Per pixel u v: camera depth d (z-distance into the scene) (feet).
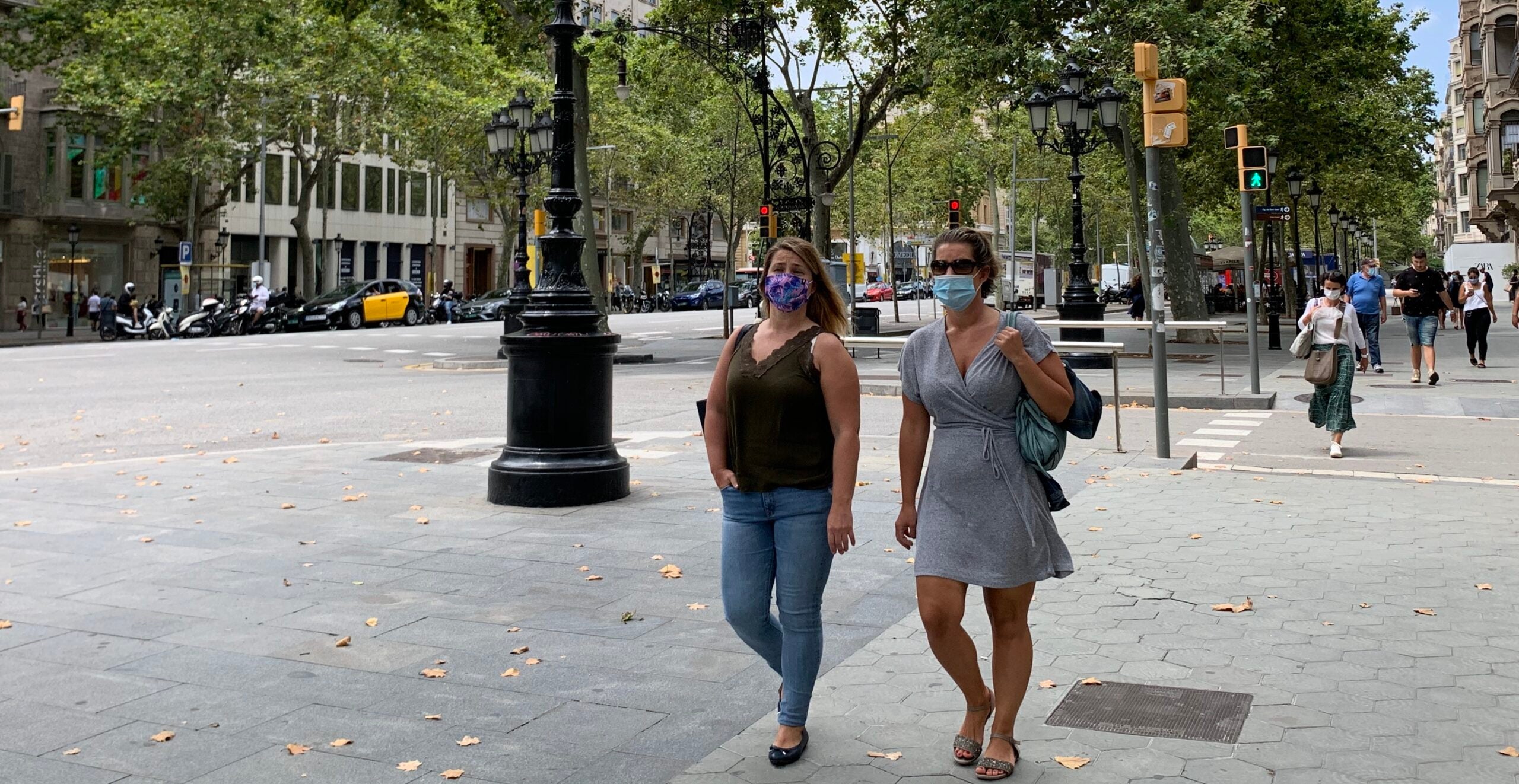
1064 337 68.69
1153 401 50.49
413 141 157.58
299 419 49.11
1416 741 12.76
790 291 12.51
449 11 97.71
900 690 14.73
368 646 16.79
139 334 134.31
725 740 13.19
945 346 12.48
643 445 38.52
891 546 22.80
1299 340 35.58
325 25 135.13
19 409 53.06
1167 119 33.88
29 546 23.50
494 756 12.78
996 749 12.12
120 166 156.87
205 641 17.12
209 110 141.49
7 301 147.33
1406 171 135.54
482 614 18.42
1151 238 34.22
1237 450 37.14
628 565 21.59
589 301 28.32
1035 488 12.37
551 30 28.12
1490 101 143.84
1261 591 19.25
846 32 101.55
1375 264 64.49
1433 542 22.85
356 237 200.23
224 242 166.71
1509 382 57.93
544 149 82.79
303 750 12.93
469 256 228.63
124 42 131.75
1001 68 81.92
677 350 92.22
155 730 13.67
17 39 137.49
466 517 26.25
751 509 12.82
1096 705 14.08
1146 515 25.73
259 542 23.75
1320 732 13.05
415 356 86.63
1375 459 35.14
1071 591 19.36
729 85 128.06
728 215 213.46
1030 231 288.92
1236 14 77.66
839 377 12.50
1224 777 11.90
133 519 26.30
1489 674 14.98
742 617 12.96
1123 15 78.79
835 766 12.37
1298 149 115.85
